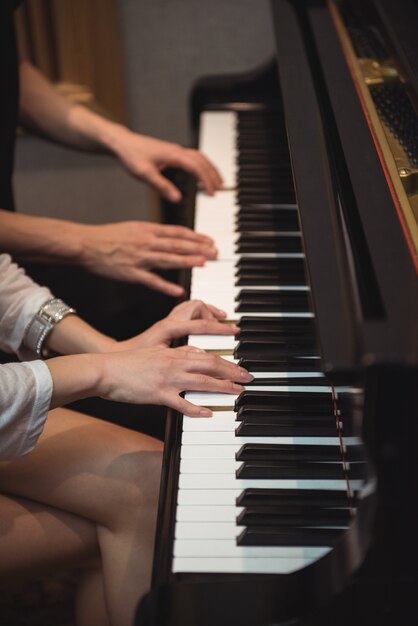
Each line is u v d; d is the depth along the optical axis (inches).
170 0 126.0
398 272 39.6
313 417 48.5
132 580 53.5
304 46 70.6
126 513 53.5
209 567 40.5
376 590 36.7
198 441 47.7
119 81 127.7
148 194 132.3
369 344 33.4
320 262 43.1
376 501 35.0
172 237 71.0
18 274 62.0
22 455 50.4
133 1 125.9
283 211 74.0
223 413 49.6
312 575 38.4
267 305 60.1
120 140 83.9
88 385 50.9
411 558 35.9
